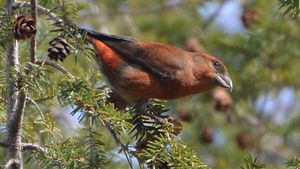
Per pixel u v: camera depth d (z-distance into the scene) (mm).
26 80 8656
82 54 9305
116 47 10961
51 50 9125
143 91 11148
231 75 17062
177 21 19719
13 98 9180
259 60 17141
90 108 8742
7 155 9258
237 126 17906
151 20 19953
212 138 17484
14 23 8805
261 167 8938
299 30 16906
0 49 10430
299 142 17906
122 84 11023
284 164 9047
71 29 9266
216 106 16750
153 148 8836
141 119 9664
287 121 17750
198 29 19375
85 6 10922
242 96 17156
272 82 17188
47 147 9000
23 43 11133
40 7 9242
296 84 17344
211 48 17375
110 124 8938
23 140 10859
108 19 17969
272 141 18047
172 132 9359
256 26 16953
